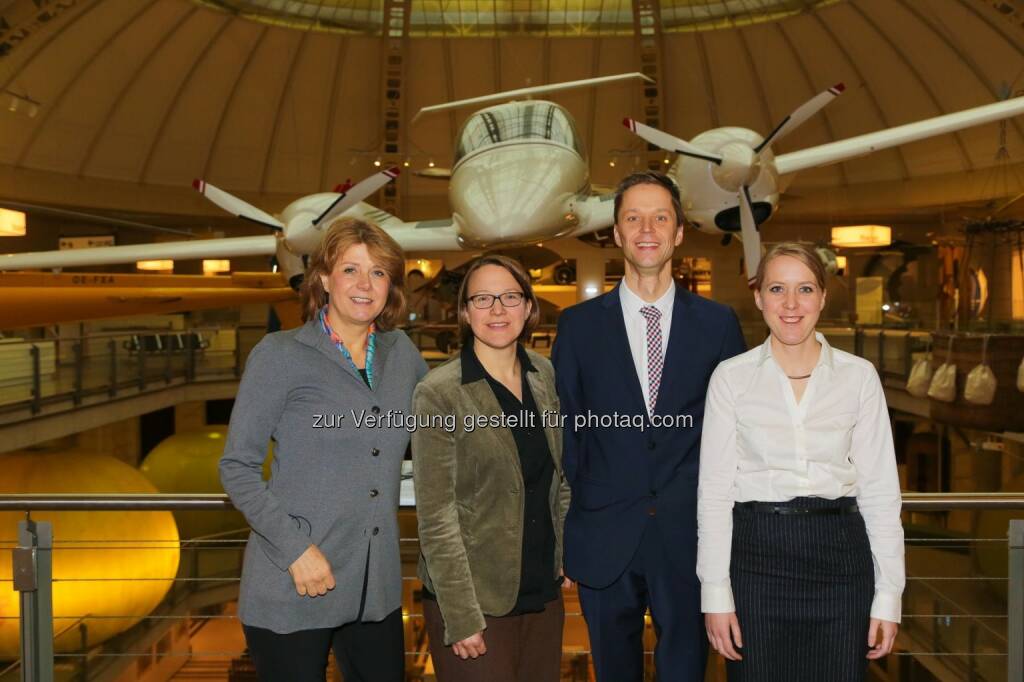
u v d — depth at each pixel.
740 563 1.99
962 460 12.67
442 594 1.95
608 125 20.09
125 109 17.72
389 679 2.07
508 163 7.66
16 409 8.23
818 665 1.95
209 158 19.66
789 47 18.17
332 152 20.30
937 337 8.93
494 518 2.03
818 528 1.94
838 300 21.72
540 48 18.70
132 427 15.23
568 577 2.26
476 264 2.06
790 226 22.16
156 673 7.28
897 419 13.59
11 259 9.70
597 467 2.23
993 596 6.65
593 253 21.47
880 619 1.91
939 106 17.75
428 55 18.83
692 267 23.08
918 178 19.39
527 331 2.13
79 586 5.84
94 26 15.59
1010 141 17.14
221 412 17.81
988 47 15.80
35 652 2.28
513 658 2.08
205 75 18.08
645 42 18.02
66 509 2.32
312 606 1.94
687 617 2.18
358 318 1.97
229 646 8.81
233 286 12.44
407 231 8.85
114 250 9.97
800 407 1.96
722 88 19.27
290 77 18.80
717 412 2.02
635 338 2.28
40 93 16.14
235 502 1.89
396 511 2.07
